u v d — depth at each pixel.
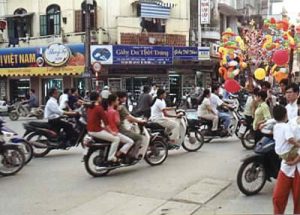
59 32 27.97
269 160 7.16
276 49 15.54
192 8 29.50
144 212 6.23
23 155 8.96
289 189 5.25
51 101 10.85
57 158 10.56
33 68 26.75
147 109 14.15
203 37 30.45
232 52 16.44
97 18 27.05
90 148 8.37
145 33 26.38
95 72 22.66
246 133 11.55
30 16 29.05
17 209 6.47
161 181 7.99
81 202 6.76
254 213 6.17
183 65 27.66
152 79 27.38
